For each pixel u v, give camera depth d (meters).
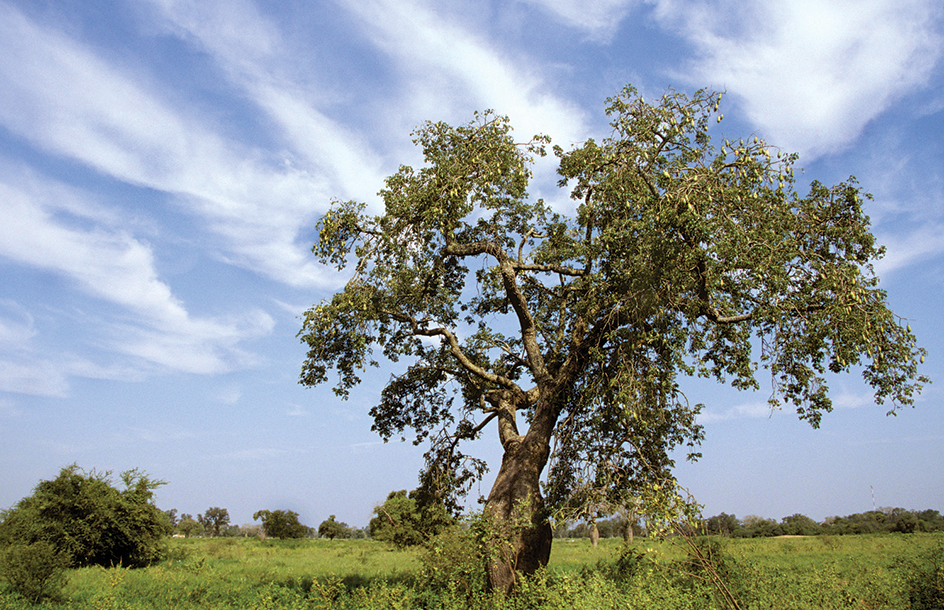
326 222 13.93
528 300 17.45
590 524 12.73
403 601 9.96
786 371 13.06
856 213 12.85
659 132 13.62
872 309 12.02
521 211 15.98
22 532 24.14
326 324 13.80
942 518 57.97
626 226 12.86
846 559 21.25
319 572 20.47
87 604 12.48
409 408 18.27
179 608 12.09
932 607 9.34
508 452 14.60
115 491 26.70
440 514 16.80
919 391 11.93
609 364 12.84
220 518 92.00
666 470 12.40
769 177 12.12
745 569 9.88
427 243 14.68
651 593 8.48
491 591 10.89
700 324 12.98
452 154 15.14
